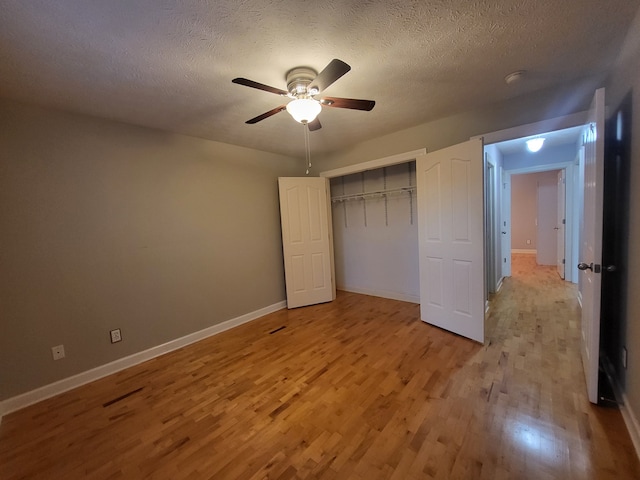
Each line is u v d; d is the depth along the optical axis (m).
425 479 1.35
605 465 1.37
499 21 1.50
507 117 2.56
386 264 4.25
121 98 2.14
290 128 3.04
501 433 1.60
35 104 2.16
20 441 1.75
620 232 1.84
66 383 2.30
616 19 1.51
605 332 2.13
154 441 1.69
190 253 3.11
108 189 2.53
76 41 1.48
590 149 1.94
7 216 2.06
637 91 1.53
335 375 2.28
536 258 6.62
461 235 2.76
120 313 2.60
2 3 1.18
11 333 2.08
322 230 4.24
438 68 1.97
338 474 1.40
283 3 1.30
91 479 1.46
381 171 4.17
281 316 3.78
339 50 1.71
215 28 1.45
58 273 2.28
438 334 2.93
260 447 1.60
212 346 2.99
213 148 3.33
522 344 2.62
